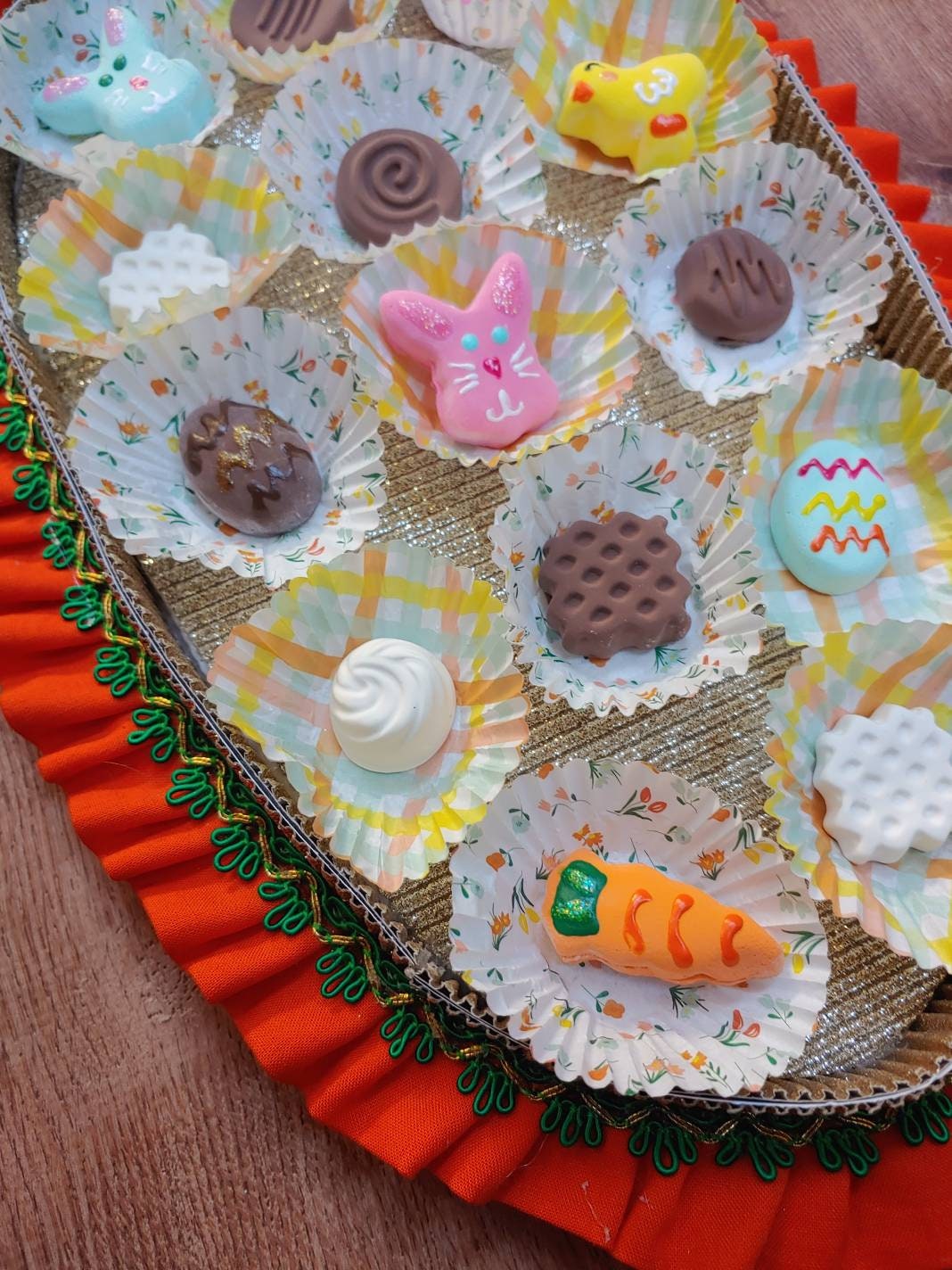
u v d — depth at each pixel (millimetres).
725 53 340
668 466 301
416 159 323
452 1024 276
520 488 292
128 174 311
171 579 299
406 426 301
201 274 312
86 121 324
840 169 330
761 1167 273
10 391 310
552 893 275
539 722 293
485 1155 271
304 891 284
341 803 283
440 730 285
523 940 276
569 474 300
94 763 292
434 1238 291
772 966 267
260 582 299
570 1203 273
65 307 312
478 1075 275
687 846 282
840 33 387
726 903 281
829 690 289
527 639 288
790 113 341
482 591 286
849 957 285
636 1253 270
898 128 380
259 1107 297
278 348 303
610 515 307
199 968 280
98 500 290
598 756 292
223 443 293
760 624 285
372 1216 292
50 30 333
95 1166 294
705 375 322
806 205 325
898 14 389
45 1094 297
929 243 345
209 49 330
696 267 319
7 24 324
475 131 332
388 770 285
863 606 305
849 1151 276
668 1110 274
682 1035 273
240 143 333
